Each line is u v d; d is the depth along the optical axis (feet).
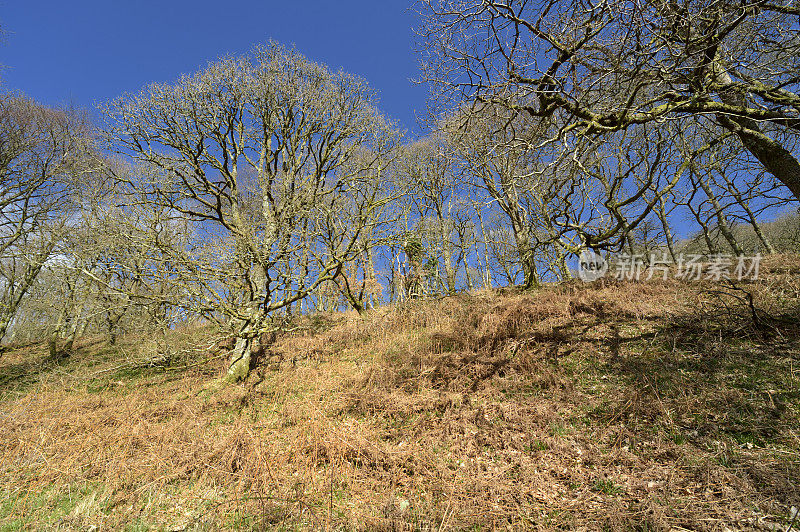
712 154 37.06
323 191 39.11
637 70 12.26
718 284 30.45
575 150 13.23
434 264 63.36
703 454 13.64
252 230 31.37
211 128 36.86
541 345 26.02
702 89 14.37
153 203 33.01
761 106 15.05
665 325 24.94
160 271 30.58
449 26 14.70
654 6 11.62
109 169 35.32
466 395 21.63
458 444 17.03
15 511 15.12
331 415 21.91
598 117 14.42
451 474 14.99
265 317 33.91
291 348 38.70
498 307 34.32
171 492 15.90
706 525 10.51
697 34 12.85
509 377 22.67
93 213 38.75
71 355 49.47
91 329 63.67
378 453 16.51
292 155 42.55
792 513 10.49
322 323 48.98
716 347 20.47
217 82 37.50
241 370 32.37
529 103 16.30
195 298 30.63
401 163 49.85
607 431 16.11
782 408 15.05
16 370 45.68
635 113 13.83
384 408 21.54
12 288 51.42
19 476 18.01
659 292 32.24
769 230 65.46
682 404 16.46
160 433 21.20
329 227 38.73
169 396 29.96
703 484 12.28
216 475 16.65
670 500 11.63
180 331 45.21
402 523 12.23
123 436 21.38
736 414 15.38
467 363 25.45
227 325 32.50
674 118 13.03
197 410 25.20
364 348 34.53
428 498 13.67
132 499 15.35
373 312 47.32
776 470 12.09
